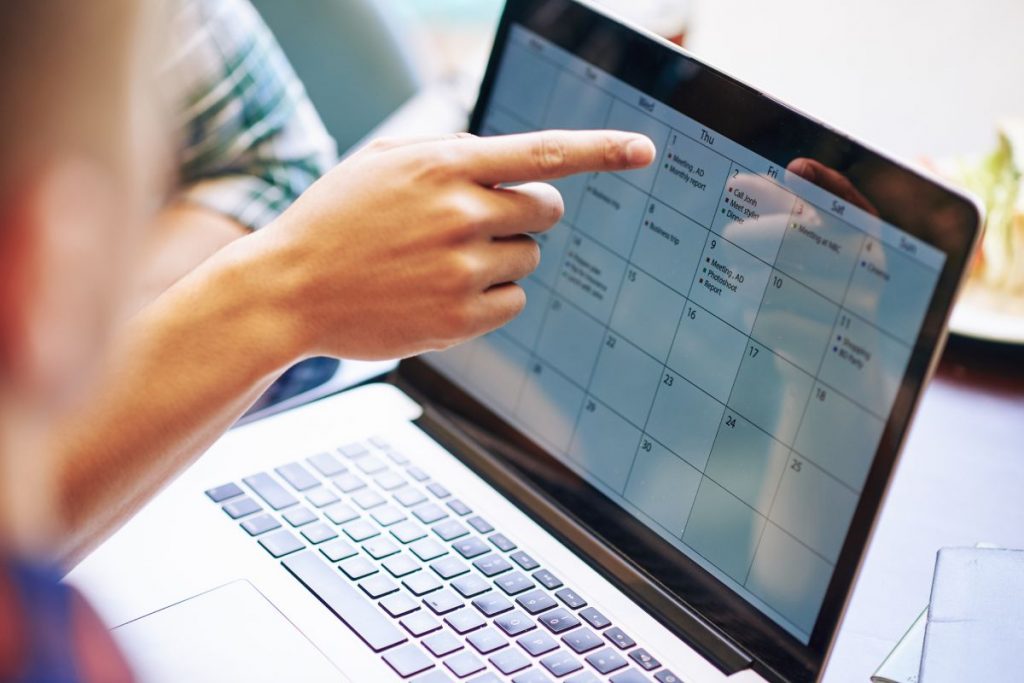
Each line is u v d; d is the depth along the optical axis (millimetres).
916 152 914
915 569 627
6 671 289
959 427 739
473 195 497
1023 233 792
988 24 1065
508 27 676
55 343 257
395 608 552
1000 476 702
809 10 1090
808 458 532
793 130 542
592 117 633
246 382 494
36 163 242
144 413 480
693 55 587
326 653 522
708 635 558
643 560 591
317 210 504
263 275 497
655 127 602
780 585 540
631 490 604
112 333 282
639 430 604
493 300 514
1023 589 536
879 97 981
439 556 594
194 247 885
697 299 581
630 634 558
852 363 518
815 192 534
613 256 620
